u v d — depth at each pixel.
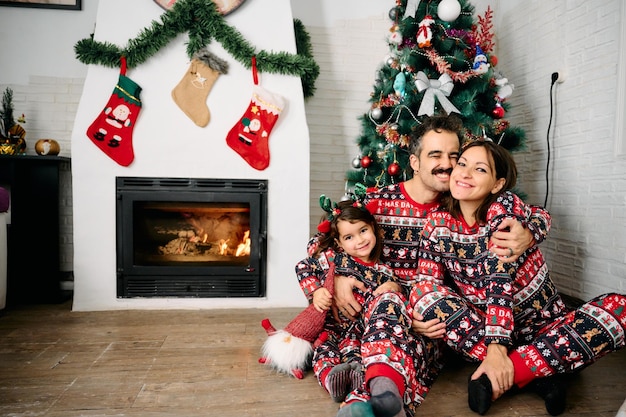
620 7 1.84
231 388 1.23
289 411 1.10
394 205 1.45
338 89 2.66
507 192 1.23
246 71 2.08
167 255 2.13
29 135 2.41
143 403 1.13
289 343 1.31
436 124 1.35
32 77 2.39
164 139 2.04
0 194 1.95
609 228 1.91
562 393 1.07
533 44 2.47
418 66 2.05
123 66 1.98
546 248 2.37
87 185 2.00
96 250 2.03
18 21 2.37
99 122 1.98
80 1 2.38
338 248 1.45
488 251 1.18
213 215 2.15
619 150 1.85
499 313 1.10
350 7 2.64
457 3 1.98
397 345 1.02
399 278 1.43
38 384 1.24
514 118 2.64
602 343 1.05
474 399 1.07
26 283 2.17
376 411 0.83
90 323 1.84
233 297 2.11
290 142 2.11
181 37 2.04
